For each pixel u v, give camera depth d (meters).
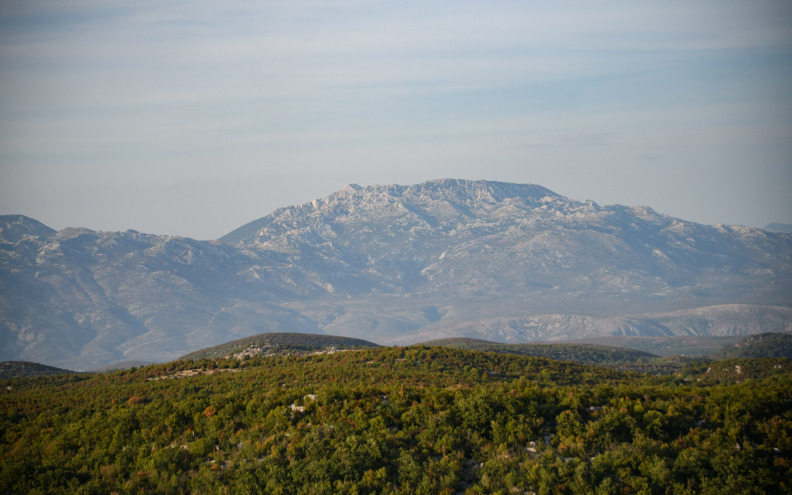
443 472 67.94
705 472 65.38
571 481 64.75
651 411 73.94
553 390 84.50
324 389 85.62
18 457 75.69
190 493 67.75
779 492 63.72
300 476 68.25
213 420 80.94
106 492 68.62
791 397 78.25
